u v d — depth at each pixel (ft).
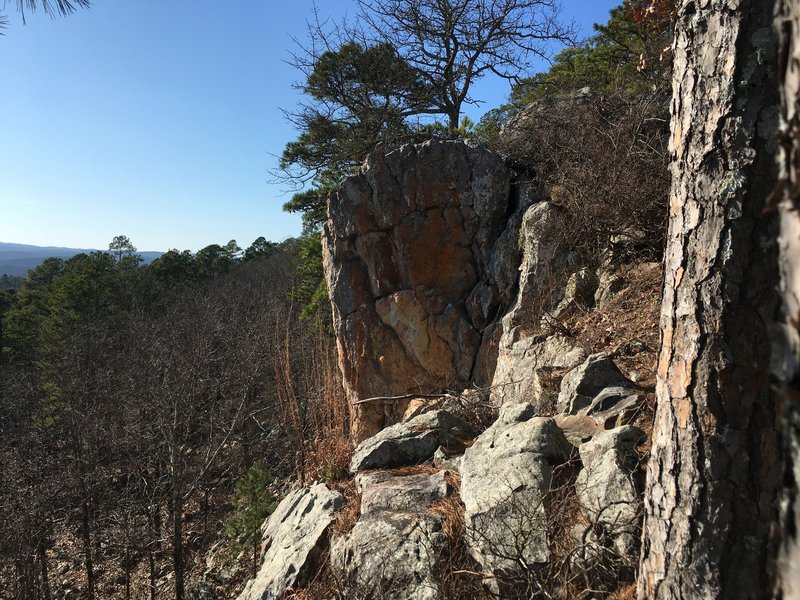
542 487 11.19
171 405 57.57
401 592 10.96
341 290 30.81
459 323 28.71
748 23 6.46
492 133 40.91
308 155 54.19
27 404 74.69
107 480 62.85
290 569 13.74
